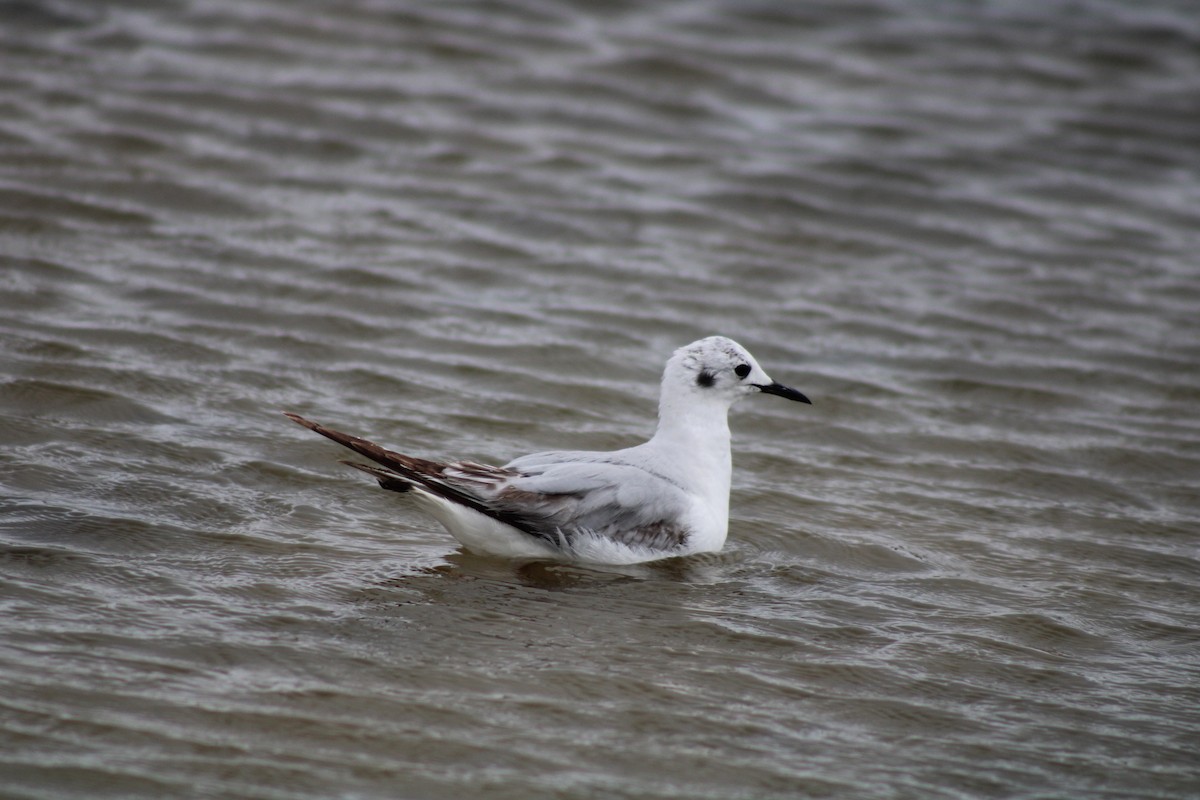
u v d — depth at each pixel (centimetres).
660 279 1947
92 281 1728
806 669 1056
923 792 902
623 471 1220
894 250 2120
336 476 1345
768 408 1622
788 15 3005
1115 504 1427
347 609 1094
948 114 2627
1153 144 2569
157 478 1288
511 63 2653
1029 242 2177
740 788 895
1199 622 1180
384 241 1962
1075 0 3216
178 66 2461
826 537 1308
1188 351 1839
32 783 832
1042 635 1140
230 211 1992
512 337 1723
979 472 1485
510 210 2112
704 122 2509
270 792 848
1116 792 916
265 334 1647
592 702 985
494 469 1202
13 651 972
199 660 991
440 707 962
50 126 2169
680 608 1148
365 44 2656
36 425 1358
